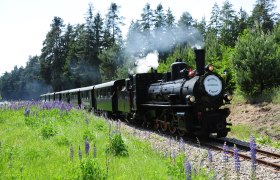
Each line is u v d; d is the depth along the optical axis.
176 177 6.12
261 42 17.83
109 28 70.50
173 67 14.25
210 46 27.98
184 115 11.94
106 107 21.58
